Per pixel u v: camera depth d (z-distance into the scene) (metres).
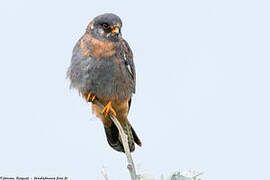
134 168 6.29
